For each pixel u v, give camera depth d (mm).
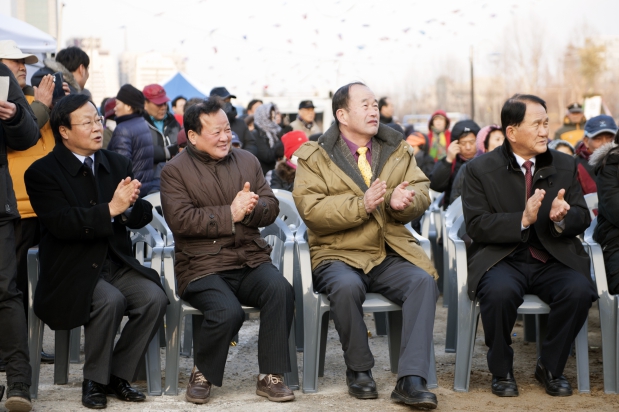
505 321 4309
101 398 4098
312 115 11672
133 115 6625
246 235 4492
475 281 4449
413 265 4484
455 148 7293
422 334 4148
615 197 4652
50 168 4328
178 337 4414
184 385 4613
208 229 4348
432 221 7395
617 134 4836
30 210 4859
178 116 11766
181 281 4406
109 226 4176
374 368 4965
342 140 4746
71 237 4184
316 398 4270
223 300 4207
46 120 4965
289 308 4301
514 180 4633
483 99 71312
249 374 4879
